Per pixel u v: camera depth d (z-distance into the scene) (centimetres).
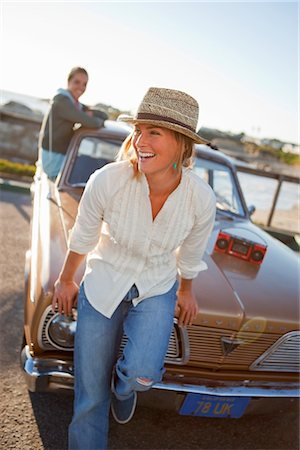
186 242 183
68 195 322
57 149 373
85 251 178
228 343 223
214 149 423
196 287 232
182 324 204
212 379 229
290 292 258
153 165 153
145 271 171
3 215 573
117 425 244
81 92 394
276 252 319
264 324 228
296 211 962
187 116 152
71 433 186
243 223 371
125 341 216
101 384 179
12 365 273
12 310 337
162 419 258
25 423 229
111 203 162
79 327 177
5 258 432
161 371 176
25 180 784
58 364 207
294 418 288
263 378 238
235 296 236
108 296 171
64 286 190
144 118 151
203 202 168
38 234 261
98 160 360
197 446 242
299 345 239
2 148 912
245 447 250
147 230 163
